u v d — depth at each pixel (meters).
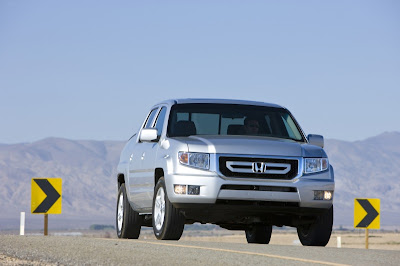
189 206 20.72
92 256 16.27
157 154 22.06
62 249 17.59
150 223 24.61
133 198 24.20
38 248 17.92
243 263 14.64
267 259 15.23
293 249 17.78
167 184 21.08
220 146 20.80
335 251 17.36
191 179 20.66
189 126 22.31
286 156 20.98
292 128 23.17
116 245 18.27
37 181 25.67
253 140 21.31
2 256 16.20
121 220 25.50
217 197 20.56
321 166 21.33
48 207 25.73
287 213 21.12
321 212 21.25
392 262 15.19
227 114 22.98
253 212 20.97
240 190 20.59
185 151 20.92
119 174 26.02
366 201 30.50
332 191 21.27
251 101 23.86
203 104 23.19
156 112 24.02
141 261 15.25
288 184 20.78
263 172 20.75
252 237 25.75
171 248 17.42
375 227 30.50
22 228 30.17
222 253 16.30
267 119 23.11
